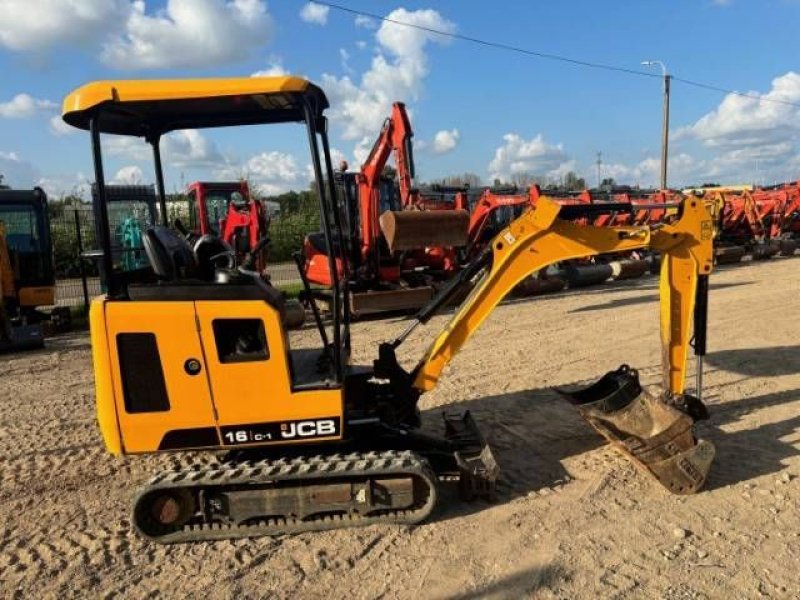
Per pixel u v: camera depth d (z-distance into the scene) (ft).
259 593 10.79
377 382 15.30
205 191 43.98
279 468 12.32
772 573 10.93
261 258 35.65
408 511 12.80
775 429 17.33
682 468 13.69
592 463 15.52
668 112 96.73
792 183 80.89
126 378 12.00
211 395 12.10
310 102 12.35
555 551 11.78
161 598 10.72
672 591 10.51
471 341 28.66
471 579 11.01
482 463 13.69
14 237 35.83
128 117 13.84
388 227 34.47
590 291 44.06
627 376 16.26
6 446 17.57
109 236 11.94
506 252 14.15
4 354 30.27
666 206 15.64
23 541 12.61
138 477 15.47
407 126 36.11
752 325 30.22
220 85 11.51
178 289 11.96
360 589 10.83
